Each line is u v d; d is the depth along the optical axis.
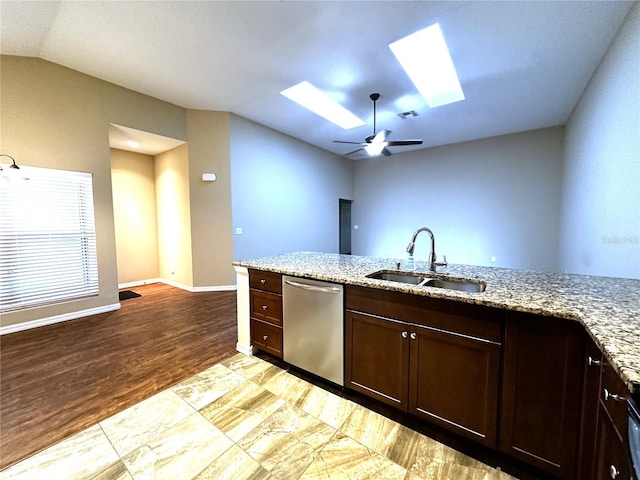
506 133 5.63
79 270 3.44
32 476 1.27
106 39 2.74
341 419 1.67
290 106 4.41
